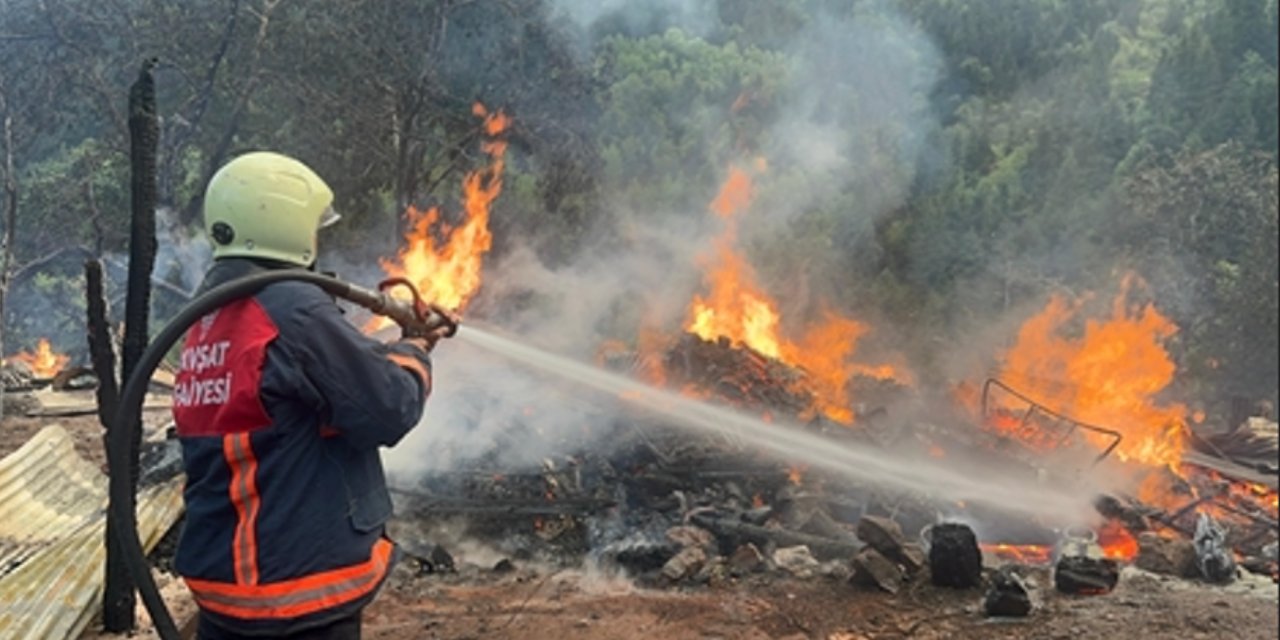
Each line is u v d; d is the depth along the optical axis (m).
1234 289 51.81
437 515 7.52
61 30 16.75
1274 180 56.34
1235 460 14.57
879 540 6.93
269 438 2.51
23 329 22.19
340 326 2.55
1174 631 5.96
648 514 7.95
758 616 6.07
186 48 19.23
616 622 5.90
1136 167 67.69
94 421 11.57
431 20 21.80
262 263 2.69
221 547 2.53
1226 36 79.00
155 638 5.09
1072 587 6.78
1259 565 8.51
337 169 22.17
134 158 4.93
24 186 18.30
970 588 6.69
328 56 20.91
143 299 5.03
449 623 5.84
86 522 6.98
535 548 7.32
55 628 4.89
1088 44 79.44
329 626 2.58
